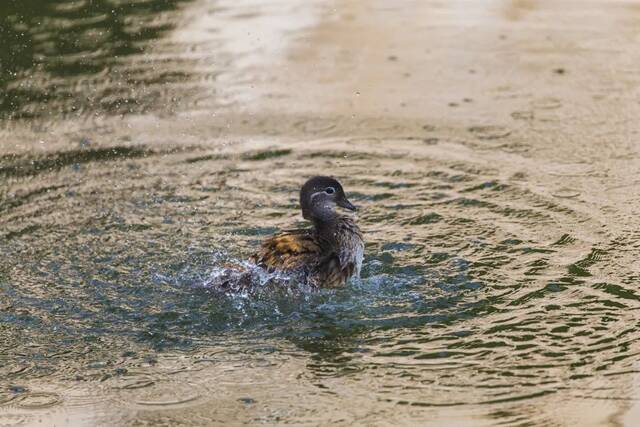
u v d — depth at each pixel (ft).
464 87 65.05
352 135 58.49
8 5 78.38
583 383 34.86
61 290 42.39
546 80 65.67
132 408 34.27
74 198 50.93
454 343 37.81
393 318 39.91
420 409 33.63
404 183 52.01
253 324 39.88
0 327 39.58
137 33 74.13
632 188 50.42
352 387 35.17
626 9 78.79
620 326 38.34
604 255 43.75
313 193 44.60
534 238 45.60
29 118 61.41
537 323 38.88
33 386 35.73
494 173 52.75
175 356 37.60
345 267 43.27
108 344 38.50
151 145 57.62
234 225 48.26
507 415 33.12
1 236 46.78
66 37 72.90
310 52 71.10
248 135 58.80
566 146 55.98
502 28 75.25
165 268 44.27
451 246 45.39
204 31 74.74
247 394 34.94
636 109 60.64
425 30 75.05
